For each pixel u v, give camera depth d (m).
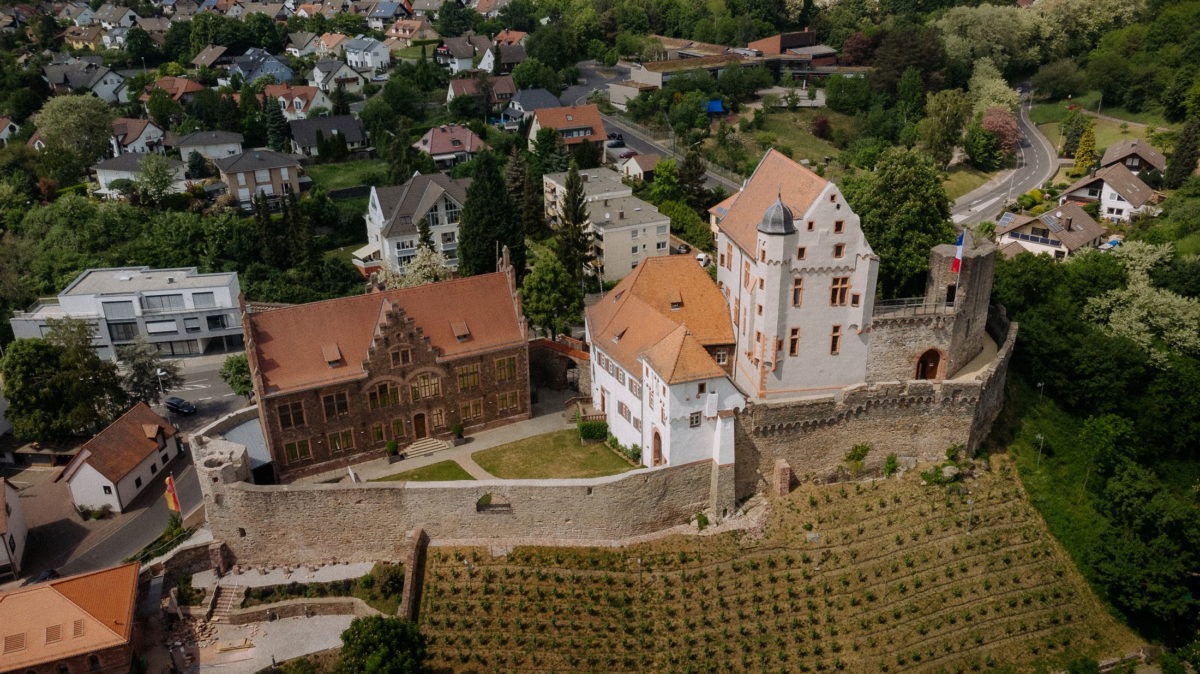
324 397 80.44
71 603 67.31
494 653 69.06
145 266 134.25
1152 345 102.88
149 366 103.75
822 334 82.12
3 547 78.06
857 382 85.00
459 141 173.50
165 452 95.94
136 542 83.62
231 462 75.38
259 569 77.06
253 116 185.00
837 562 76.12
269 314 80.31
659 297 87.50
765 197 84.62
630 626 71.25
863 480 82.62
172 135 185.88
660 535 77.81
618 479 75.31
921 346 85.00
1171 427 97.69
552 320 104.31
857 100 194.25
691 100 191.88
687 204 151.88
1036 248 141.75
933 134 170.88
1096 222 147.00
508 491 75.50
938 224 89.50
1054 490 85.94
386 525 76.38
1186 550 77.12
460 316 86.69
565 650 69.38
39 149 176.25
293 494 74.69
